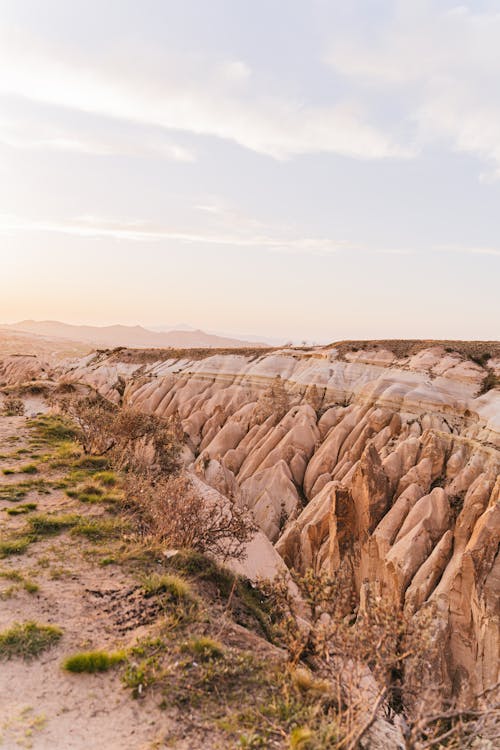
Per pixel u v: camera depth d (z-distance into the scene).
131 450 21.48
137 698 7.01
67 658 7.73
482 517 26.02
